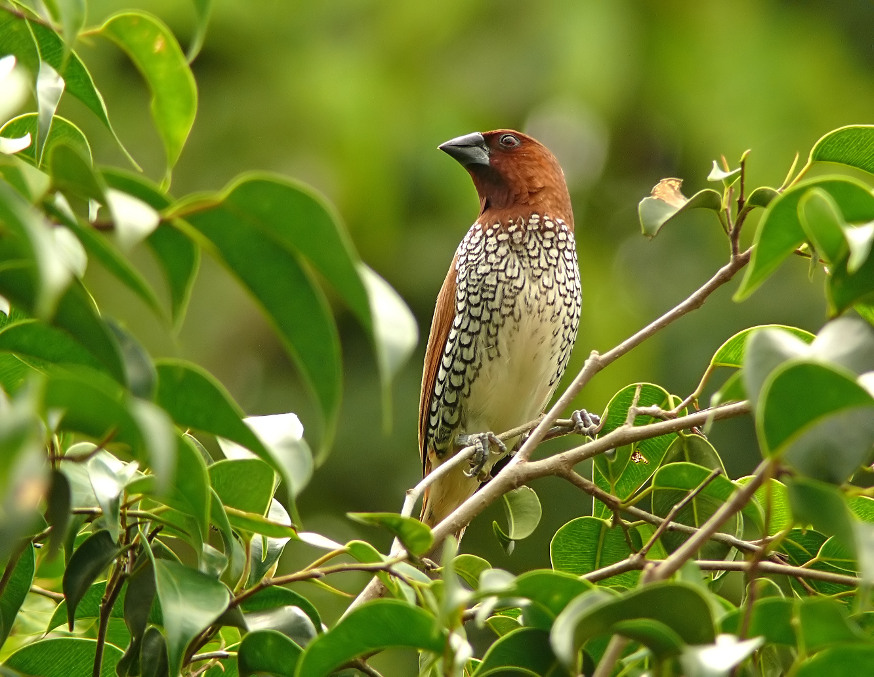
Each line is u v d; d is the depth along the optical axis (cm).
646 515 545
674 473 538
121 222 294
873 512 486
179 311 345
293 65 1509
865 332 355
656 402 640
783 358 334
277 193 310
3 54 434
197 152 1498
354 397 1494
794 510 341
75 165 299
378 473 1460
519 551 1397
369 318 298
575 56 1498
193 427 355
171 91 468
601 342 1435
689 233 1566
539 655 389
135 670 437
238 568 451
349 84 1488
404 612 368
